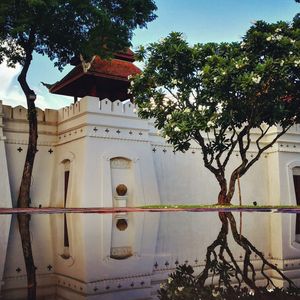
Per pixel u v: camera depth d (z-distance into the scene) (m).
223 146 16.36
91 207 17.05
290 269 4.24
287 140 22.89
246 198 22.23
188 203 20.48
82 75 19.95
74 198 17.72
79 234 8.18
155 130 19.95
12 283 3.66
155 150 19.94
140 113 16.72
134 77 17.09
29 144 16.89
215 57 14.80
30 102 16.88
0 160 17.39
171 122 15.30
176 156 20.55
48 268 4.68
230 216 12.31
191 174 20.86
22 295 3.12
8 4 14.88
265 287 3.17
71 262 5.09
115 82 20.88
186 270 3.98
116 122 18.28
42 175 19.31
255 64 14.50
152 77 16.59
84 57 17.73
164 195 19.80
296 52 14.47
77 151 18.03
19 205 16.70
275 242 7.43
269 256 5.31
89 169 17.33
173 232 8.26
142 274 3.84
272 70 14.00
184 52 15.60
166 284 3.28
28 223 10.60
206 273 3.73
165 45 15.78
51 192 19.39
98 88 21.17
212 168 16.64
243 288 3.11
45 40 17.36
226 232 8.26
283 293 2.97
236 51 15.40
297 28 15.67
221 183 16.73
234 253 5.29
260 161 22.97
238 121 15.73
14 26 15.92
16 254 5.99
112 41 16.95
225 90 14.50
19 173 18.38
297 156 23.22
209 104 15.34
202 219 11.06
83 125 17.66
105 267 4.49
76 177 17.84
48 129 19.77
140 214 13.24
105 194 17.56
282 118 16.16
